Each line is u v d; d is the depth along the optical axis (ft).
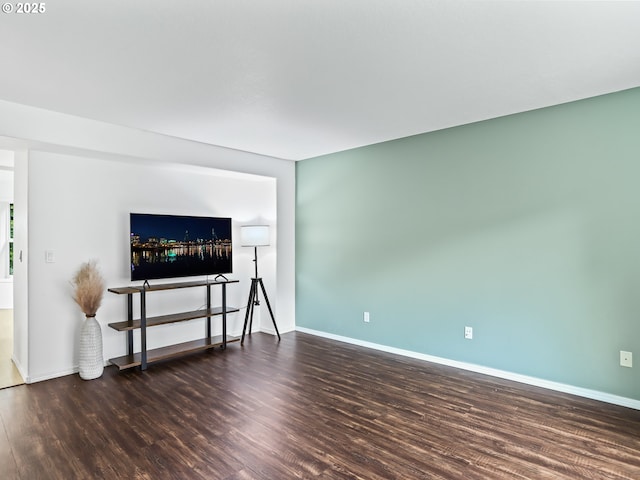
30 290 11.46
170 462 7.48
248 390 10.99
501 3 5.95
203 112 10.91
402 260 14.25
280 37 6.94
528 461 7.53
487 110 11.13
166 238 13.93
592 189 10.30
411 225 13.97
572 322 10.66
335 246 16.44
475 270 12.44
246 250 17.46
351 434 8.55
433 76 8.70
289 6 6.00
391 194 14.52
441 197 13.16
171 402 10.17
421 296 13.76
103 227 12.97
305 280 17.74
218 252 15.62
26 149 11.46
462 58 7.83
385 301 14.80
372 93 9.66
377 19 6.38
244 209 17.17
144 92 9.45
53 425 8.92
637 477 7.02
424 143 13.53
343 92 9.56
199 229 14.98
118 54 7.55
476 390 10.98
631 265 9.79
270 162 16.84
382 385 11.37
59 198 12.03
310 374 12.30
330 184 16.56
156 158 12.99
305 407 9.89
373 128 12.76
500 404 10.07
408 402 10.19
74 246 12.34
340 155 16.15
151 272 13.48
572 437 8.41
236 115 11.20
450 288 13.03
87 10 6.05
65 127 11.02
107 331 13.12
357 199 15.61
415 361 13.58
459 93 9.77
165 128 12.41
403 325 14.29
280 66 8.12
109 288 13.08
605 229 10.13
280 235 17.39
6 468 7.31
